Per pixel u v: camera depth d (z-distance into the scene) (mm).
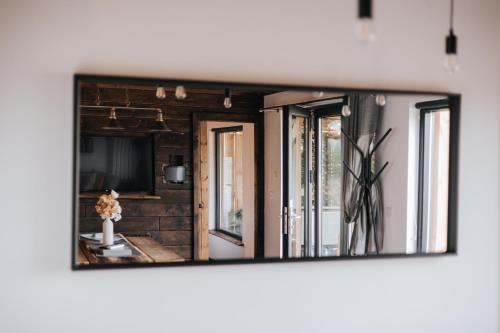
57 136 2594
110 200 3570
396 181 3387
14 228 2555
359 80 2980
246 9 2822
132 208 4246
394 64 3029
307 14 2902
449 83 3123
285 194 3908
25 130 2564
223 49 2797
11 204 2553
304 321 2926
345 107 3465
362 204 3525
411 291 3088
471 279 3178
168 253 3295
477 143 3180
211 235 4406
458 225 3160
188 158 4309
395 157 3383
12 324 2561
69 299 2615
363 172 3518
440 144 3229
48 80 2588
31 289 2574
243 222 4273
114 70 2666
